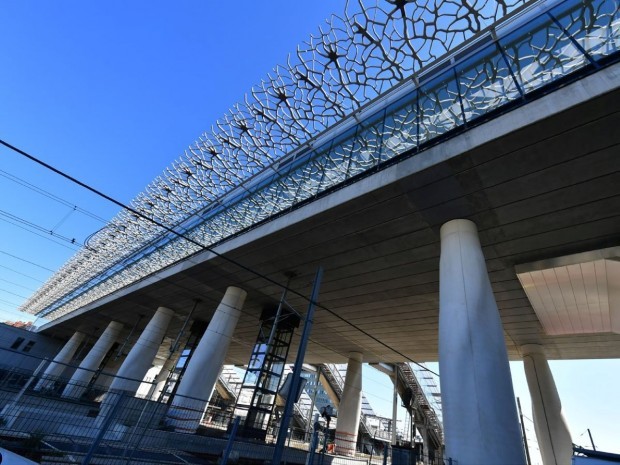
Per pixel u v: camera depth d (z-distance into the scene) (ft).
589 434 66.69
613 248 32.94
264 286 56.95
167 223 71.36
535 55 27.30
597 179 27.07
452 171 28.84
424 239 37.55
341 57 36.22
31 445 20.84
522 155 26.32
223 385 157.38
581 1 26.48
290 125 44.57
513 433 22.27
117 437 23.07
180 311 80.38
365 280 48.47
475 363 24.50
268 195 48.73
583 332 51.39
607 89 21.35
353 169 37.52
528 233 34.17
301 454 44.42
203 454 32.42
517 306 47.98
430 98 33.71
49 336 143.74
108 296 87.25
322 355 95.14
